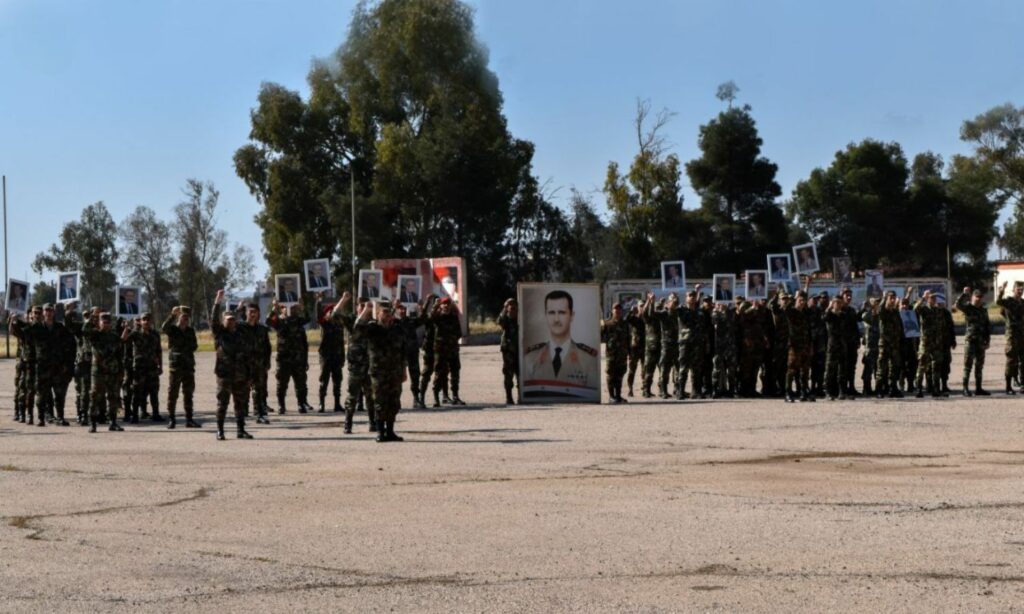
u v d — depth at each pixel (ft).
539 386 88.12
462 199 241.96
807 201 333.21
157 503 42.52
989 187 337.31
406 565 31.94
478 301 259.80
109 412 75.61
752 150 276.62
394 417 62.59
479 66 251.60
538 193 260.83
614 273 280.72
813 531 35.78
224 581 30.45
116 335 72.84
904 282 206.49
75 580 30.73
